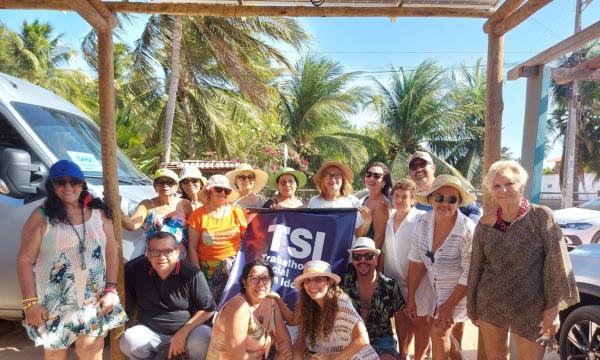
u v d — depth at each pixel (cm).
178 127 1995
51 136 529
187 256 480
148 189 595
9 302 489
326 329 380
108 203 421
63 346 350
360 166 2525
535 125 463
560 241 328
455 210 399
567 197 1834
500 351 352
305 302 392
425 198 426
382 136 2798
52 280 349
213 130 1925
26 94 555
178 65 1625
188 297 427
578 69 462
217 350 386
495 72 451
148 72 1838
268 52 1803
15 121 505
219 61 1759
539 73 461
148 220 489
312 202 517
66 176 346
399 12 446
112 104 428
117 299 377
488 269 351
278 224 461
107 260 380
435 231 414
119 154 656
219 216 479
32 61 2869
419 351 457
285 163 2045
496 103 450
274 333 409
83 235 357
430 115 2680
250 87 1753
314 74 2500
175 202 510
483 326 356
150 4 439
